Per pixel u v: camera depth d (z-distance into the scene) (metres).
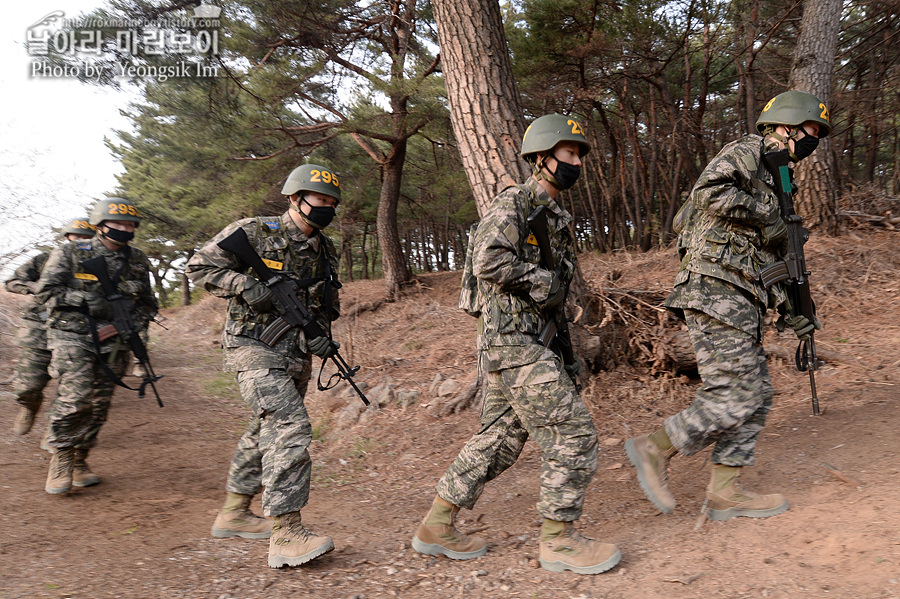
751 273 2.73
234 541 3.11
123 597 2.38
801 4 10.84
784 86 12.38
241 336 2.94
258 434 3.11
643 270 7.54
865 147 15.42
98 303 4.07
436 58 11.46
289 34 11.37
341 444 5.22
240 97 11.54
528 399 2.50
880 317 5.50
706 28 12.21
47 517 3.40
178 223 20.11
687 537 2.70
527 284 2.47
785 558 2.34
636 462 2.87
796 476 3.11
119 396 7.09
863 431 3.50
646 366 5.27
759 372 2.79
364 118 12.09
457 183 14.10
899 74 11.60
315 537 2.72
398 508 3.72
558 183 2.59
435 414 5.35
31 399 4.95
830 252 7.02
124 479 4.34
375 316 12.07
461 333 8.28
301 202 3.01
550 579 2.49
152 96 11.52
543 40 11.45
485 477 2.76
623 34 11.51
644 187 14.55
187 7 9.32
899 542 2.24
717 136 16.00
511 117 5.10
